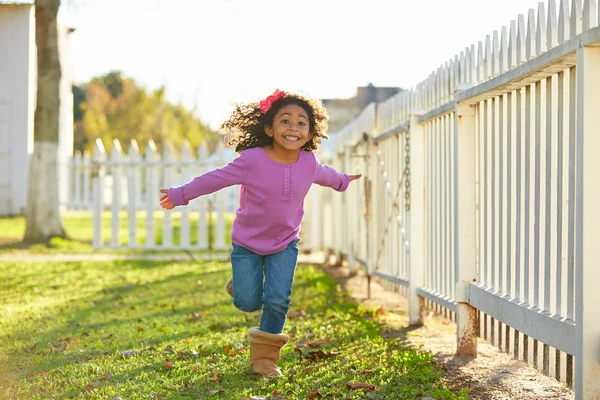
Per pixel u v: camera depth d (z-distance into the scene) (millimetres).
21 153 21562
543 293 3871
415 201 6551
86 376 4320
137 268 11055
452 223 5637
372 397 3807
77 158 22672
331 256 13562
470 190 5027
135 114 41219
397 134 7484
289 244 4387
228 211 14125
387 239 7969
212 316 6656
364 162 9359
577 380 3238
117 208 13656
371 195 8664
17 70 21594
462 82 5363
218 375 4262
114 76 51656
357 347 5184
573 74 3469
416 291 6492
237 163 4227
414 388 4016
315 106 4332
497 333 4691
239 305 4391
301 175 4289
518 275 4234
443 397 3848
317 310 7156
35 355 5000
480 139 5008
